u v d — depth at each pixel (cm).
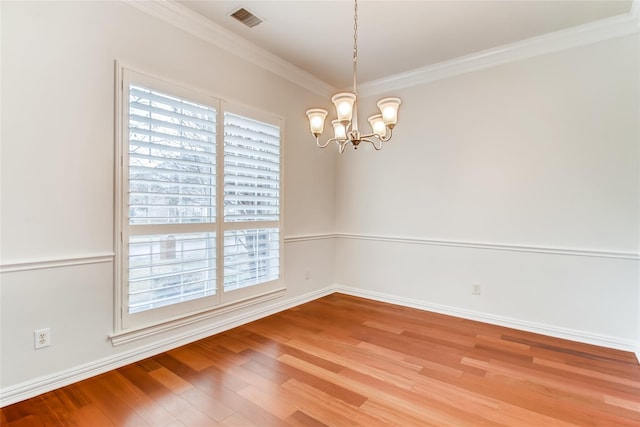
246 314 333
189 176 276
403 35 303
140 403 195
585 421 181
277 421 179
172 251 267
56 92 207
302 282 404
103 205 228
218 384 216
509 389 212
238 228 319
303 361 250
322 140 431
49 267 205
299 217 396
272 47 326
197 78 283
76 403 194
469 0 251
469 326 326
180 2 256
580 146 291
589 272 287
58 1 208
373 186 422
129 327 242
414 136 387
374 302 410
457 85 355
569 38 292
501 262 330
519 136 320
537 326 310
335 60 355
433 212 373
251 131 330
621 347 272
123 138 236
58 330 210
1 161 188
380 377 226
